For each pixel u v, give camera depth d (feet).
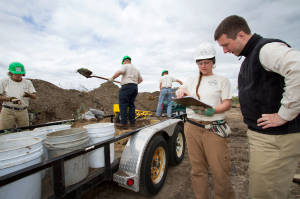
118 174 5.86
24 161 3.69
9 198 3.37
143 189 6.29
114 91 39.60
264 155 3.90
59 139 4.64
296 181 8.05
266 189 3.94
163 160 7.78
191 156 5.72
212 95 5.41
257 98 4.02
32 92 11.25
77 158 4.69
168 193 7.35
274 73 3.73
